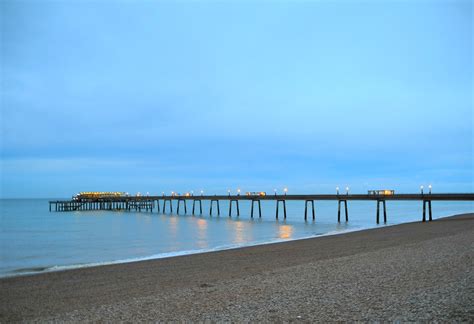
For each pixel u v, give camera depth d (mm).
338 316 10211
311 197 70562
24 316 12758
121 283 18078
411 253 20734
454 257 18484
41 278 20203
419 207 150125
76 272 21734
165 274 19984
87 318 11570
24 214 108500
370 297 11859
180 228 57219
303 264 19359
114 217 92562
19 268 24281
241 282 15586
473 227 38188
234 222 70312
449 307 10227
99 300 14617
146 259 26453
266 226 59312
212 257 25828
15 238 44562
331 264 18734
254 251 28031
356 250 25609
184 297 13438
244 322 10273
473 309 9953
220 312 11320
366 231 41938
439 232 34562
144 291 15844
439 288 12344
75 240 42000
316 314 10516
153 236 45375
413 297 11477
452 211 102375
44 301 14992
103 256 29562
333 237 36406
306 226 57719
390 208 143125
